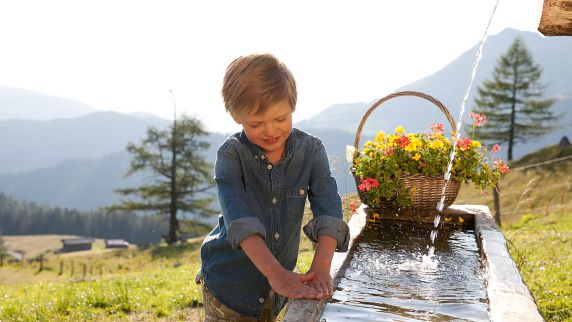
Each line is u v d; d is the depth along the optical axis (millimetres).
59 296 6027
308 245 5254
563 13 2572
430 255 3449
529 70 47406
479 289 2660
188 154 37625
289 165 1917
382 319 2076
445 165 4523
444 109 4594
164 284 6891
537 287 4621
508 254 3096
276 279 1664
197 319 4879
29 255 121938
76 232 158875
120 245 102625
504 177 34125
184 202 37812
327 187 1985
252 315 1951
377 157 4621
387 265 3135
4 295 7410
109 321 4898
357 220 4281
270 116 1579
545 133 47281
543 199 28094
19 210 166000
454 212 4594
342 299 2326
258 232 1716
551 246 7160
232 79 1589
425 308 2301
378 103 4633
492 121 47906
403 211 4629
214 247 1963
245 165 1881
